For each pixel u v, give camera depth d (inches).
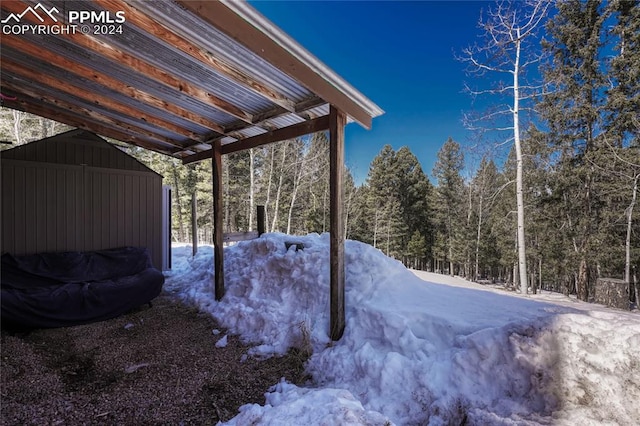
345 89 114.7
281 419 72.0
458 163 895.7
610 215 410.0
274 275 168.6
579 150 452.4
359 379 96.3
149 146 202.8
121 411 85.4
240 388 99.2
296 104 127.4
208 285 200.1
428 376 89.3
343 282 122.1
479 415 75.7
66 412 83.6
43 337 130.0
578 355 81.1
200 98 122.5
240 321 148.5
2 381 94.2
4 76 121.6
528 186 496.4
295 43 91.4
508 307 121.0
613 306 171.0
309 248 169.2
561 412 73.6
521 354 85.8
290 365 113.3
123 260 185.9
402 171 965.2
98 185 209.3
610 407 72.8
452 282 207.5
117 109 145.3
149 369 110.0
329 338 120.6
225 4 75.9
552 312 113.3
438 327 106.5
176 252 360.5
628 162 364.2
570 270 471.8
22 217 179.3
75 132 201.2
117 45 95.3
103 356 118.4
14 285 142.7
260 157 790.5
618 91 409.7
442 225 943.0
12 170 177.0
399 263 163.6
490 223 742.5
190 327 150.1
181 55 99.4
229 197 787.4
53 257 168.4
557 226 492.1
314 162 738.8
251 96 127.1
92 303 150.2
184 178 843.4
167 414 84.8
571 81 436.5
